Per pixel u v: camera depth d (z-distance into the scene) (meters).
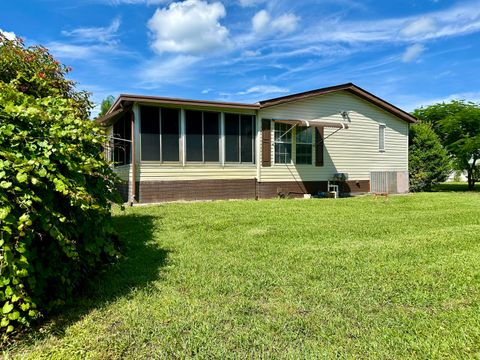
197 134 10.35
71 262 2.51
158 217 6.66
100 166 2.88
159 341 2.03
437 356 1.88
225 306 2.52
